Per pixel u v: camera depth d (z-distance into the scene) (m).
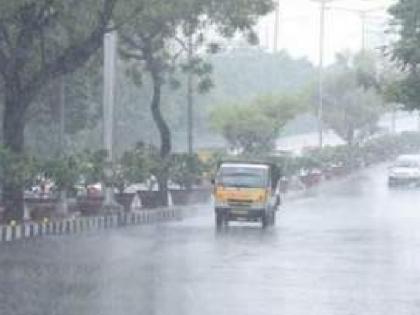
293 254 43.31
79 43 55.19
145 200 74.56
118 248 45.31
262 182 62.53
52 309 26.31
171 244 47.94
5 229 49.44
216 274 35.09
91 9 53.47
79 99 80.50
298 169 110.88
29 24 53.22
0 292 29.58
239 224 65.00
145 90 116.50
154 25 66.12
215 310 26.53
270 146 108.69
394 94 46.19
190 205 80.19
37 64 59.31
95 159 61.97
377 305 28.05
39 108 80.25
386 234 55.31
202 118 149.62
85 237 51.88
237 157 88.69
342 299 29.16
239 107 106.56
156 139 124.06
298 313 26.31
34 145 88.44
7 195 54.25
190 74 79.12
